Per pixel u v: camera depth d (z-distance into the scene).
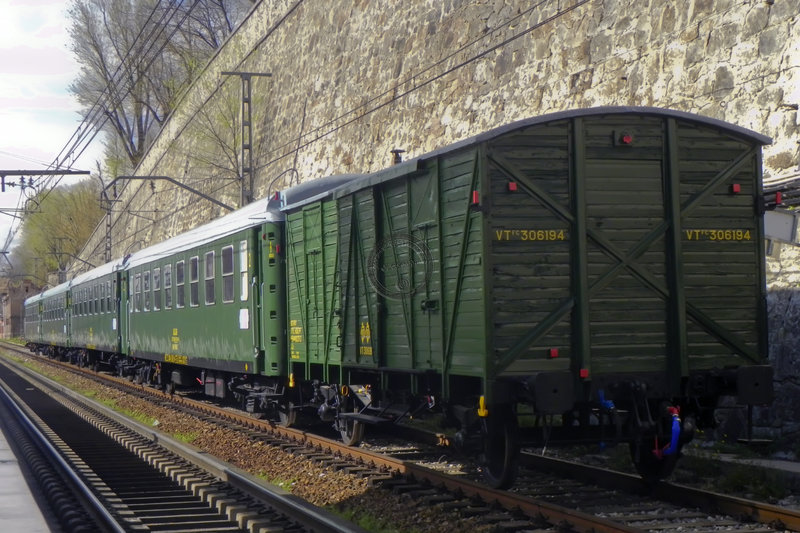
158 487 10.40
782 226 10.89
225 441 13.68
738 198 8.84
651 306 8.51
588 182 8.41
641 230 8.52
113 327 27.45
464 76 19.75
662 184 8.62
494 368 8.10
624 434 8.55
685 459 9.96
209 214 37.91
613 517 7.72
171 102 58.88
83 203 76.62
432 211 9.35
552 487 9.12
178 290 19.95
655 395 8.45
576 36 16.25
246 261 15.28
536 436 8.62
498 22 18.70
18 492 10.21
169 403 20.31
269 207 14.59
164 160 47.00
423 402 10.27
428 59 21.44
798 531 6.96
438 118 20.69
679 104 13.75
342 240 11.84
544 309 8.27
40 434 14.59
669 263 8.55
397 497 8.93
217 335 16.98
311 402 13.76
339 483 9.90
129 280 25.36
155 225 48.59
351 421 12.34
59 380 30.44
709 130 8.79
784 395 11.46
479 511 8.09
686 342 8.49
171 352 20.50
